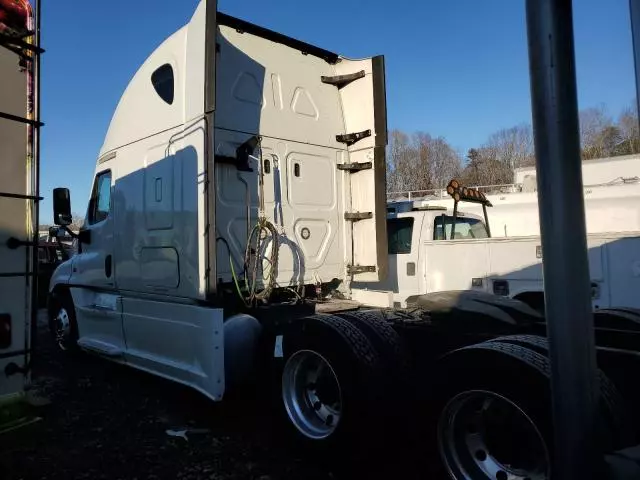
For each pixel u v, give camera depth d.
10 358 3.19
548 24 1.67
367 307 5.39
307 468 3.70
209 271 4.32
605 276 5.09
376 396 3.42
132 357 5.38
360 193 5.91
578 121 1.70
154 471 3.66
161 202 5.00
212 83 4.42
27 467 3.69
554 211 1.67
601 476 1.69
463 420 2.96
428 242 6.54
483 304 3.98
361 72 5.84
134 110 5.51
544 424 2.54
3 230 3.16
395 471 3.59
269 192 5.18
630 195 9.83
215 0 4.48
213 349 4.21
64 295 7.32
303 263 5.41
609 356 2.96
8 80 3.19
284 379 3.94
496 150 59.16
